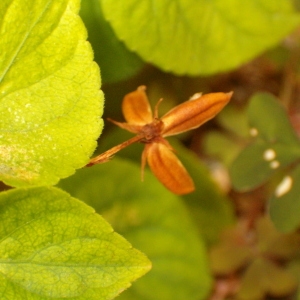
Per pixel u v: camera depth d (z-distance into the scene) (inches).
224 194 9.8
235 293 9.8
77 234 5.3
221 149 10.5
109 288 5.3
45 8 5.4
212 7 7.3
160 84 10.2
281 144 8.0
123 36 6.9
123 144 5.6
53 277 5.3
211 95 5.6
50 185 5.5
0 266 5.3
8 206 5.3
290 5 7.6
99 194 7.9
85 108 5.5
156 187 8.0
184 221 8.2
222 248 9.8
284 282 9.4
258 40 7.5
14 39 5.4
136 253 5.3
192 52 7.3
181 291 8.4
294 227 7.6
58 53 5.4
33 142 5.5
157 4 6.9
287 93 10.8
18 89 5.4
